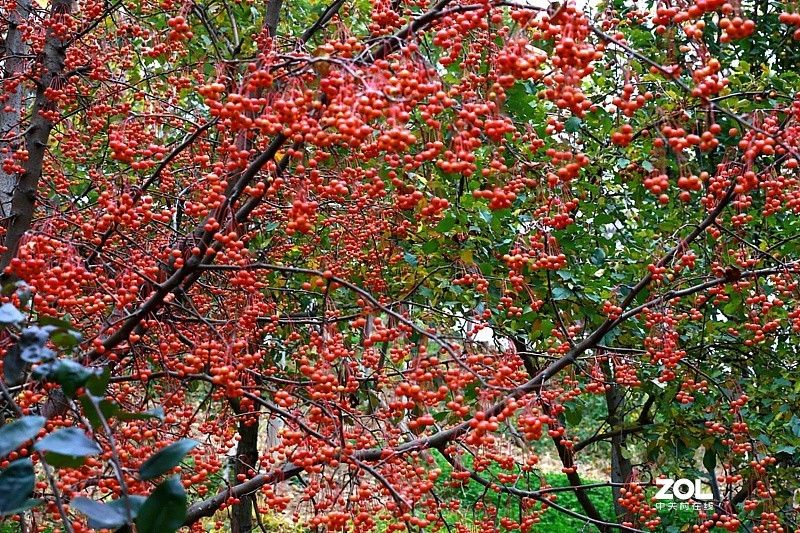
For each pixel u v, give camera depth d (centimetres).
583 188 513
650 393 591
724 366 652
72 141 532
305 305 650
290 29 698
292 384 362
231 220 319
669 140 276
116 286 360
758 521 596
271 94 294
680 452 613
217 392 389
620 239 672
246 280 340
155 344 429
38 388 321
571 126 448
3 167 448
